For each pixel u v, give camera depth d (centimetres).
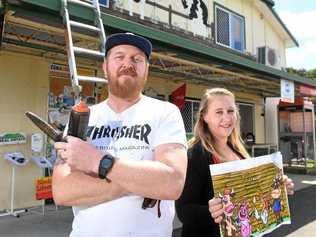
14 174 731
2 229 611
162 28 1062
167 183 159
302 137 1530
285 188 266
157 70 926
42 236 578
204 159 246
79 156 153
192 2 1198
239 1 1435
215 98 263
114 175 153
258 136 1495
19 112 748
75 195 170
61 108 809
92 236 186
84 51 450
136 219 185
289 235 649
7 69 731
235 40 1400
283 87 1056
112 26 562
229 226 220
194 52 738
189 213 239
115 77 200
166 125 191
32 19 505
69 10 500
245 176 235
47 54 772
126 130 195
